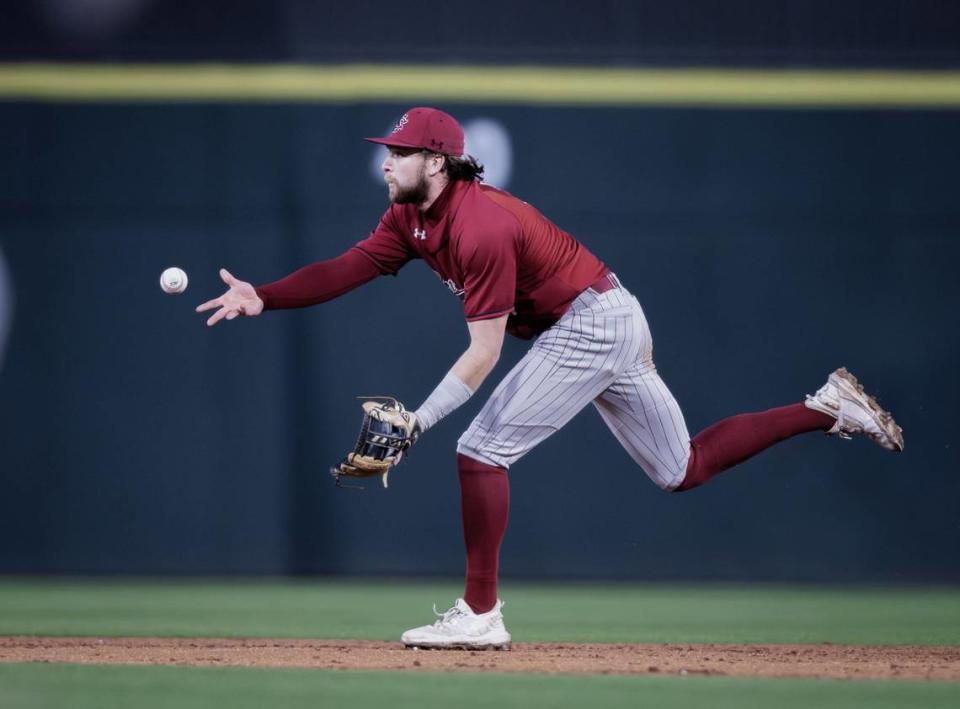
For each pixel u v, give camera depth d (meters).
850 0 35.06
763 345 34.91
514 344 34.59
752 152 35.09
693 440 18.81
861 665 16.30
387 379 34.84
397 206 18.11
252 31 35.09
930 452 34.78
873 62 35.06
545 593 32.47
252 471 34.72
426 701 12.15
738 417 18.95
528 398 17.44
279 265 34.97
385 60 35.03
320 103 35.00
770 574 34.66
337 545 34.66
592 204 34.97
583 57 35.06
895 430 18.91
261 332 34.81
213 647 18.11
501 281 16.84
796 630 23.08
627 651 17.94
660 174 35.03
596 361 17.52
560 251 17.38
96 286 34.81
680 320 34.91
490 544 17.62
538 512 34.69
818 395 18.95
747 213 35.03
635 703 12.11
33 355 34.72
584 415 34.84
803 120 35.09
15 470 34.59
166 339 34.78
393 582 34.50
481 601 17.72
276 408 34.75
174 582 34.19
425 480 34.72
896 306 34.97
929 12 35.06
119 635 21.06
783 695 12.84
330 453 34.72
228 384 34.75
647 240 34.97
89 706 11.69
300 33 35.06
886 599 31.06
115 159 34.94
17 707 11.65
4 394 34.62
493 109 35.00
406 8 35.06
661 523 34.72
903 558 34.59
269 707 11.67
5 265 34.75
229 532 34.62
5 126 34.84
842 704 12.20
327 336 34.88
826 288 35.00
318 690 12.95
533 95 35.00
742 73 35.06
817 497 34.72
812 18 35.12
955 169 35.03
